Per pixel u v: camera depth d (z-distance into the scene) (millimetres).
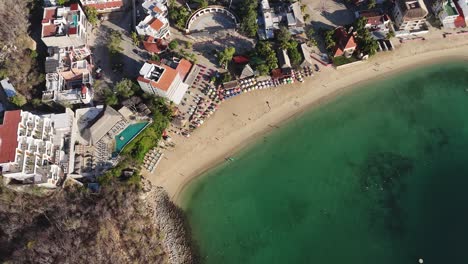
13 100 114500
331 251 107688
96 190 108812
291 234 110125
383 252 107000
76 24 123125
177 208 112688
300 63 128750
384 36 133375
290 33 130500
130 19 136250
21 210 99375
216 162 118750
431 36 134625
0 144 96125
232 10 136375
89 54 127312
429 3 139750
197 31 134875
